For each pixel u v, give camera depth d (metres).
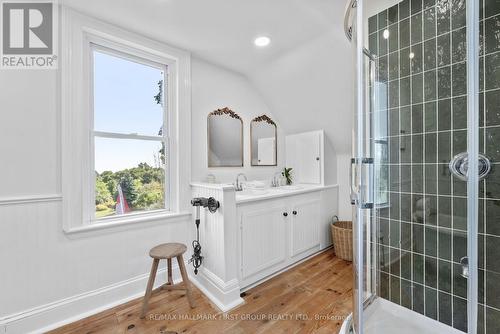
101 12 1.69
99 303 1.76
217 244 1.90
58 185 1.63
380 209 1.60
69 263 1.66
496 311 1.23
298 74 2.52
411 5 1.45
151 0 1.57
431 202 1.42
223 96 2.63
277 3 1.61
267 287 2.05
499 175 1.21
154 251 1.79
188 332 1.52
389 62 1.54
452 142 1.33
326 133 2.95
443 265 1.40
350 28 1.61
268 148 3.11
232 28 1.89
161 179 2.21
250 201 2.03
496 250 1.22
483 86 1.23
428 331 1.45
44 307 1.56
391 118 1.55
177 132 2.20
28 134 1.53
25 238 1.51
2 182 1.45
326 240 2.93
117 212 1.95
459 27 1.29
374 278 1.61
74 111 1.67
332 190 3.04
